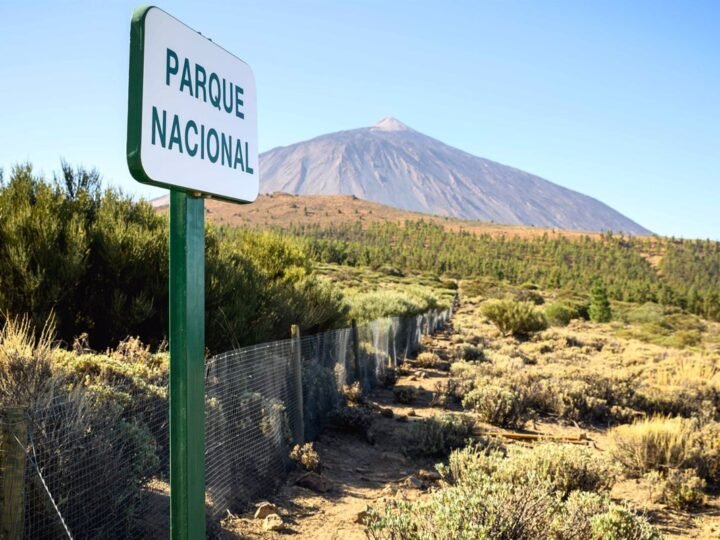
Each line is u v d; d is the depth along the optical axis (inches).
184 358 108.7
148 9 99.8
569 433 429.1
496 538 168.6
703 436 366.3
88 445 163.2
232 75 127.0
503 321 1187.9
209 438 216.2
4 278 297.7
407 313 954.7
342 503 253.3
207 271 374.3
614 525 189.2
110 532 165.9
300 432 310.5
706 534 252.8
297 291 523.2
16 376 171.9
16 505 134.8
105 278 338.6
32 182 354.6
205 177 115.0
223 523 211.9
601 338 1370.6
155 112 100.8
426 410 464.4
